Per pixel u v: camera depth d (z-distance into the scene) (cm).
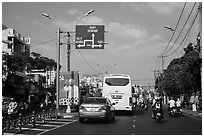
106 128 1739
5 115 2203
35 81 5478
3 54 3198
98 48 2777
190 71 3362
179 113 2881
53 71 7012
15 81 4150
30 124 1962
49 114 2530
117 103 2972
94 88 9838
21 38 5541
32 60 4622
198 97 3706
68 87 3378
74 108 3362
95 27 2791
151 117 2683
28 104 3288
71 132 1547
